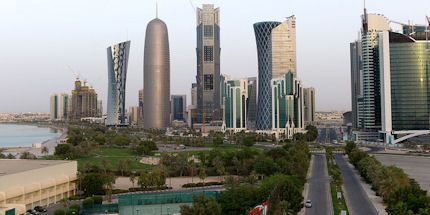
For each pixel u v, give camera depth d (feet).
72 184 654.94
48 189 590.55
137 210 506.48
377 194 607.37
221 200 467.11
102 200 602.03
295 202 472.44
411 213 415.44
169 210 510.58
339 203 555.28
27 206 550.77
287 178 565.94
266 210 426.10
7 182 516.73
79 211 522.06
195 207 421.18
